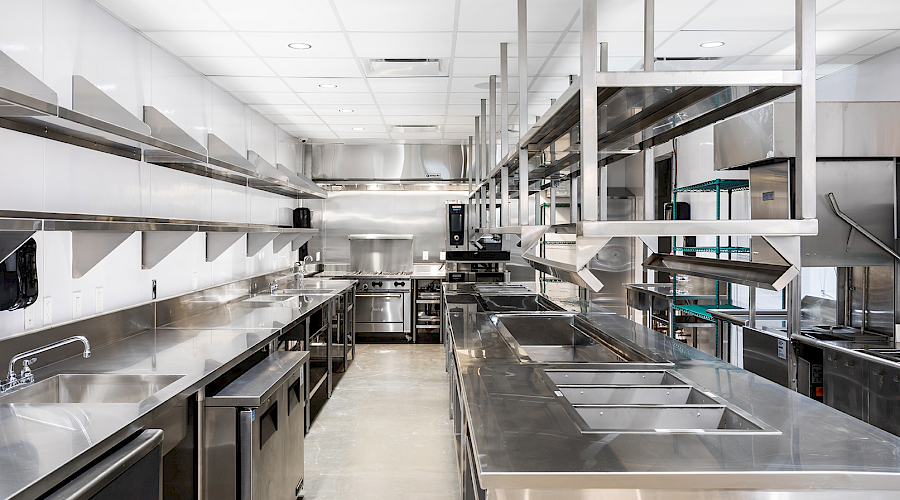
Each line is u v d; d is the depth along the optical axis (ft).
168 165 11.38
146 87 10.62
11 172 7.12
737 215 14.69
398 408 14.44
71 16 8.36
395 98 15.72
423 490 9.77
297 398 9.39
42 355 7.49
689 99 6.23
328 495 9.57
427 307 23.94
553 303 14.34
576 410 5.47
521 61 9.30
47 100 5.62
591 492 4.07
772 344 10.71
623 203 20.99
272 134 19.51
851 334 10.19
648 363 7.30
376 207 26.12
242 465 7.43
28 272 6.79
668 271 7.18
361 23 9.92
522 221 9.54
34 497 4.07
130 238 10.07
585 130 5.41
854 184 10.14
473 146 23.82
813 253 10.12
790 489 4.01
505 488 3.99
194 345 9.02
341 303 17.98
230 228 10.59
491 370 7.04
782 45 11.10
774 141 10.15
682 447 4.46
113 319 9.25
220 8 9.17
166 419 6.43
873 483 3.99
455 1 8.97
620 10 9.20
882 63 11.47
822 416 5.21
